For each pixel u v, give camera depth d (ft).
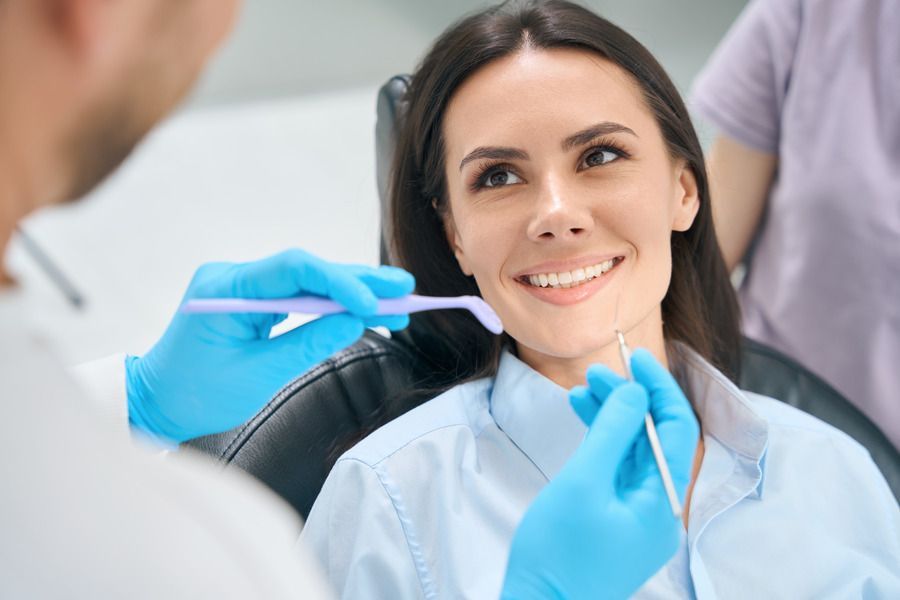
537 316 3.07
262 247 8.51
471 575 2.98
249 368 2.57
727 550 3.18
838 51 4.24
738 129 4.57
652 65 3.18
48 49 1.26
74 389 1.43
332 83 11.40
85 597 1.30
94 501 1.35
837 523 3.32
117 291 8.02
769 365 4.01
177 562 1.37
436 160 3.28
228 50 11.09
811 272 4.45
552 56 3.04
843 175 4.26
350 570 3.03
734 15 11.41
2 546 1.29
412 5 11.46
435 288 3.60
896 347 4.34
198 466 1.62
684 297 3.64
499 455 3.30
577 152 3.00
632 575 2.19
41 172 1.35
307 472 3.46
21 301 1.38
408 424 3.26
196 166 9.79
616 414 2.23
